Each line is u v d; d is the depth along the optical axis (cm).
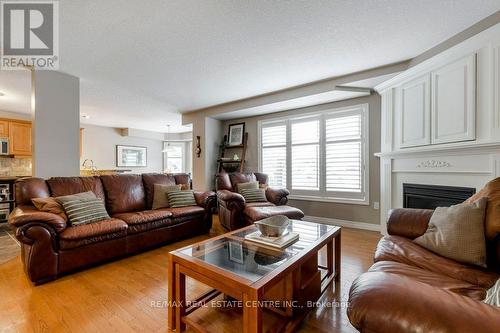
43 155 300
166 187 365
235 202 346
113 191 319
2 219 419
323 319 165
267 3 191
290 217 337
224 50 267
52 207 239
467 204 167
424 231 183
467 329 64
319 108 441
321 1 189
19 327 154
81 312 171
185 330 157
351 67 314
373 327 77
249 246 179
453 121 250
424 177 292
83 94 424
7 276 226
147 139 821
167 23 216
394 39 246
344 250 291
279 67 314
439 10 202
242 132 545
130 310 174
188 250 169
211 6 194
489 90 219
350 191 411
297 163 473
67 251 223
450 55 247
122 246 265
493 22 208
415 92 295
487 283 126
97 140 705
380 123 379
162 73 331
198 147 550
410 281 91
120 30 226
